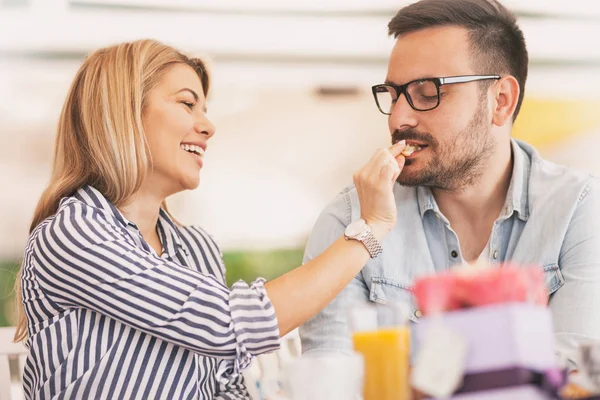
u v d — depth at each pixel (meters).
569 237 1.66
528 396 0.81
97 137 1.53
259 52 4.40
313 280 1.42
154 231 1.67
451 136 1.62
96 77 1.55
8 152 5.59
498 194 1.72
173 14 4.23
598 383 0.89
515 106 1.68
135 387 1.44
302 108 6.41
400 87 1.65
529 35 4.60
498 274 0.83
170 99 1.57
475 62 1.64
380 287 1.73
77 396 1.42
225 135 6.50
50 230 1.44
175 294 1.40
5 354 1.70
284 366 0.92
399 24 1.68
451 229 1.72
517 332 0.82
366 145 6.47
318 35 4.43
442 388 0.82
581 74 4.77
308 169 6.62
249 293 1.41
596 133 5.53
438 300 0.84
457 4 1.65
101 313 1.45
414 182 1.64
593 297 1.60
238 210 6.74
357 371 0.91
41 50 4.20
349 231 1.47
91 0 4.14
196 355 1.51
